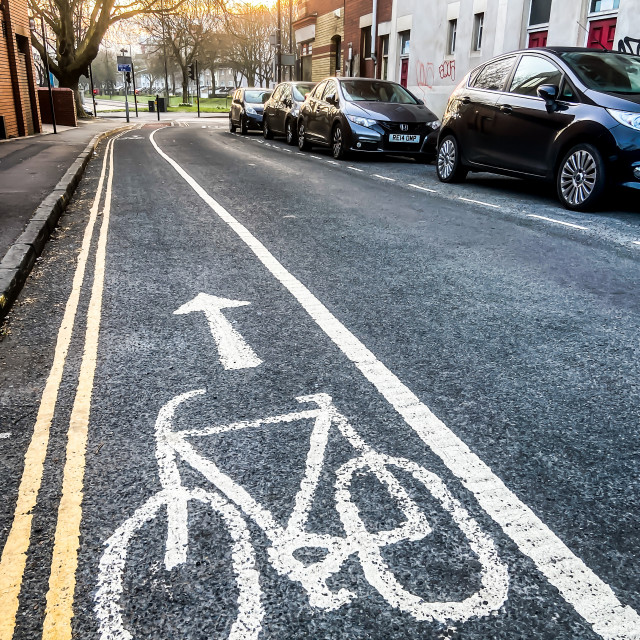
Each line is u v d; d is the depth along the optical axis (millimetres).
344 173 11727
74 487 2301
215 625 1700
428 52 21312
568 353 3510
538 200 8703
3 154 14273
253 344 3617
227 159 14203
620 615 1737
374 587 1827
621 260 5484
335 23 31297
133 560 1934
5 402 2961
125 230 6727
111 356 3465
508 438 2629
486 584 1841
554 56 8492
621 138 7184
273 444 2566
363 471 2385
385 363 3361
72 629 1688
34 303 4402
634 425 2746
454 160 10125
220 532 2053
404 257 5574
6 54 19781
